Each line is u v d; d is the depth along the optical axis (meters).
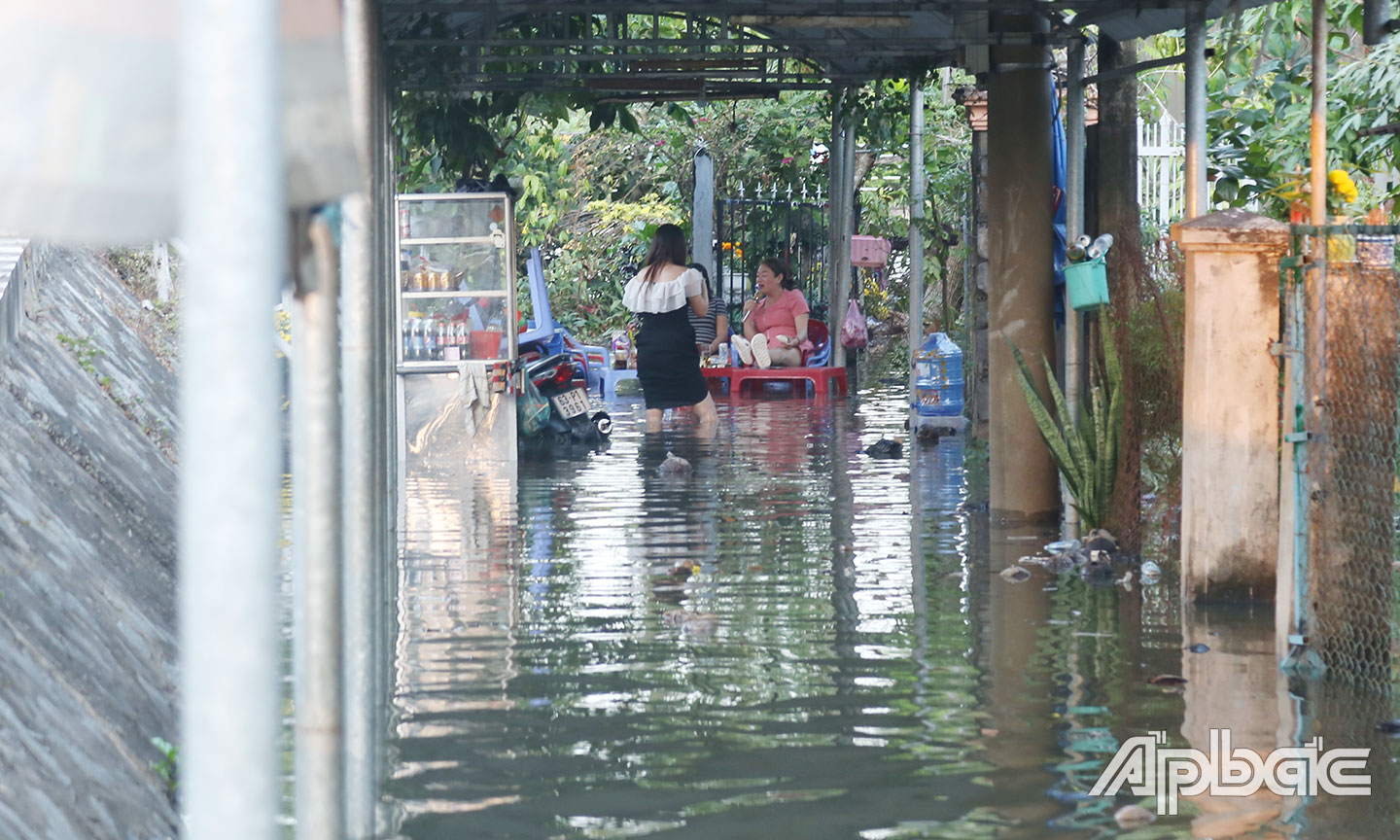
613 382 36.91
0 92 3.68
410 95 23.16
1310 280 11.13
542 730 9.83
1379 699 10.31
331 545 4.88
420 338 23.25
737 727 9.88
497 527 17.55
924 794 8.60
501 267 23.50
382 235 13.41
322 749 4.96
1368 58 20.02
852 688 10.73
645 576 14.70
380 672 11.13
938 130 37.81
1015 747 9.44
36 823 6.05
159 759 8.51
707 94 25.30
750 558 15.51
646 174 44.81
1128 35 16.70
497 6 16.08
